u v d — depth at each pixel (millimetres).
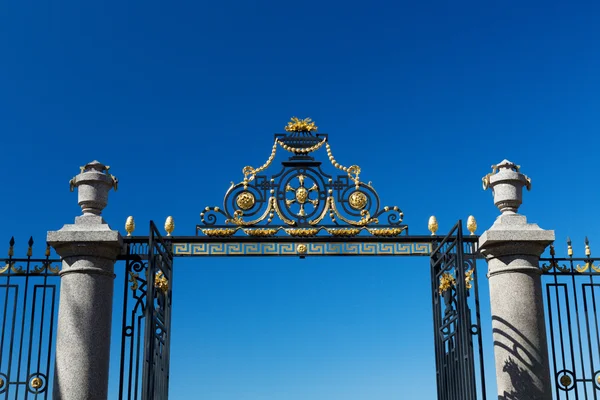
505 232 10633
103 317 10305
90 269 10336
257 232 11180
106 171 11055
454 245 10359
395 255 11414
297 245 11312
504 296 10648
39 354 10383
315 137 11672
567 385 10656
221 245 11320
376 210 11383
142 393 9336
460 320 10164
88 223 10508
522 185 11203
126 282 10773
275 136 11680
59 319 10234
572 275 11109
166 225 11289
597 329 10844
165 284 10883
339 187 11453
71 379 9898
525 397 10172
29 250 10750
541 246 10820
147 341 9594
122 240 10695
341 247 11352
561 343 10797
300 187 11375
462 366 10031
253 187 11430
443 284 10992
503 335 10531
